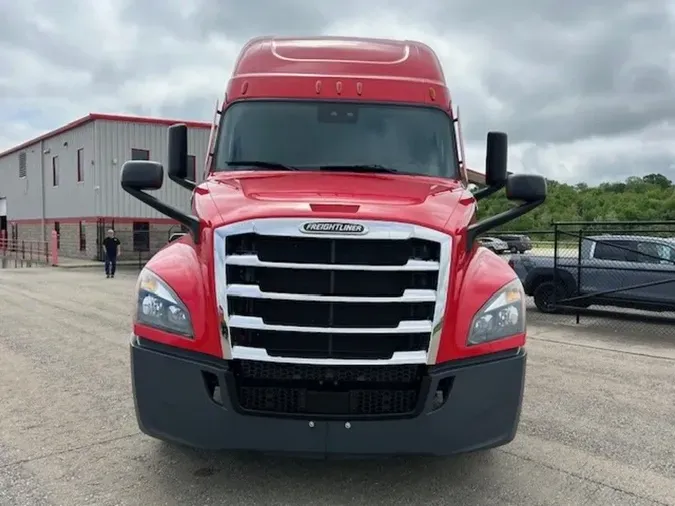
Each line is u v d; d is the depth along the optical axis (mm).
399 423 3363
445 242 3385
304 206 3463
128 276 20766
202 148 28344
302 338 3379
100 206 27922
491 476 4086
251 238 3369
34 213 35750
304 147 4773
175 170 5008
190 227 3771
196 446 3430
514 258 12867
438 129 4984
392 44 5504
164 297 3520
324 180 4285
